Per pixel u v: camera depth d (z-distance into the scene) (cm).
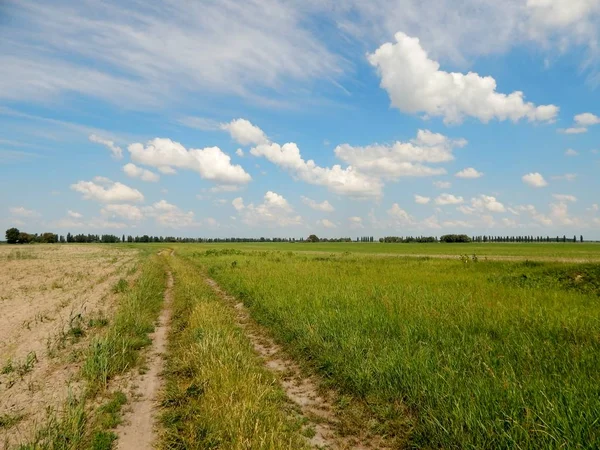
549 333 740
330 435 489
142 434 491
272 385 640
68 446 442
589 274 1536
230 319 1084
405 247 9119
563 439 385
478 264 2311
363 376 593
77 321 1082
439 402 485
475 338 702
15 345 875
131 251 7250
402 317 882
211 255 4575
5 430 493
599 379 507
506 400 467
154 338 971
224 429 461
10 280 2230
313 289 1355
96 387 627
